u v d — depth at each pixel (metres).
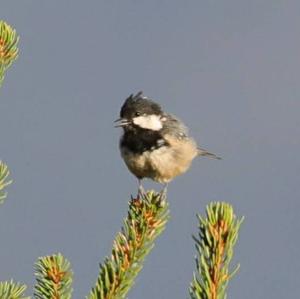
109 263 6.98
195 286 6.26
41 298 6.53
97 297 6.75
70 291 6.56
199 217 6.35
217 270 6.24
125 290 6.82
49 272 6.52
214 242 6.27
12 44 7.35
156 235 7.39
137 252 7.16
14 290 6.11
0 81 7.35
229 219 6.29
